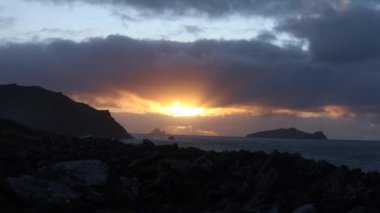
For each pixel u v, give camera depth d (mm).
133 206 17188
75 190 16984
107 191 17375
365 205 17469
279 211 16281
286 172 19328
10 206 15203
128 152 23250
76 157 21688
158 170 20031
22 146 24281
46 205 15594
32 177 16781
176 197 18656
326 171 19750
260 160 20672
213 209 17547
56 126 127750
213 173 20219
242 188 18594
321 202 17438
